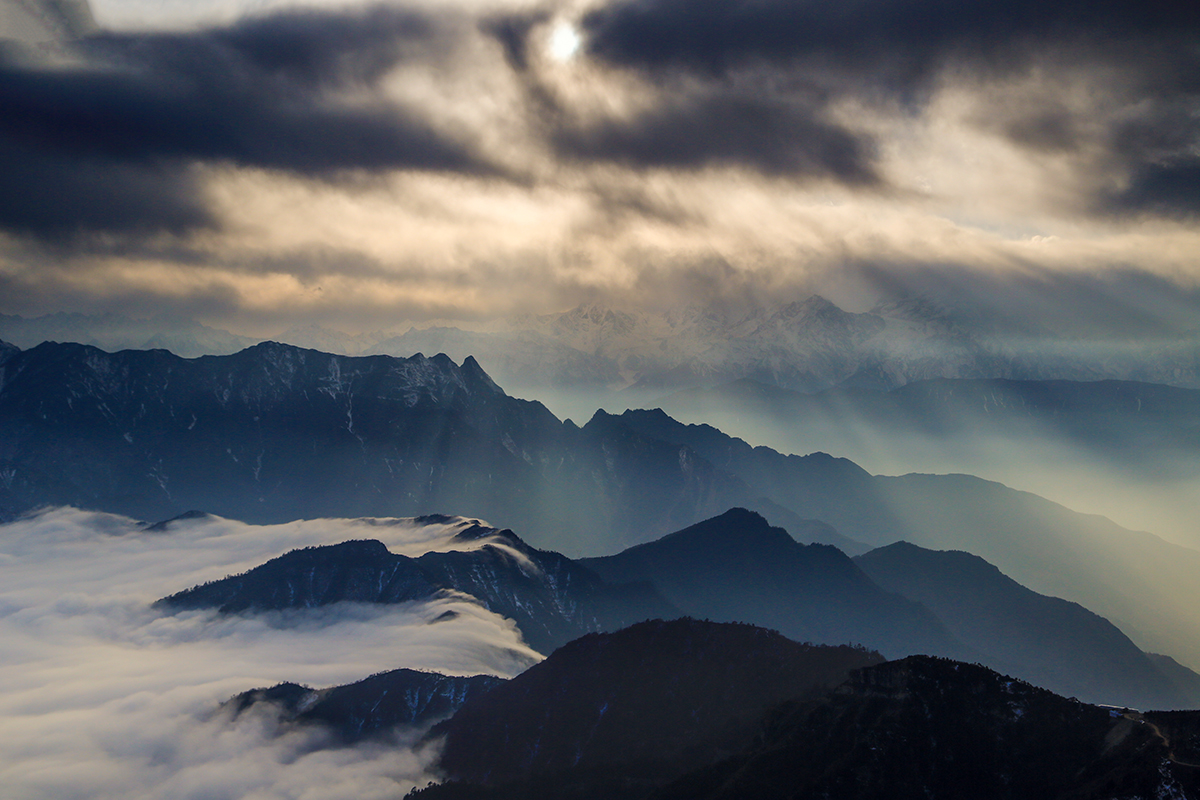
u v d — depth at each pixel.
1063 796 189.25
